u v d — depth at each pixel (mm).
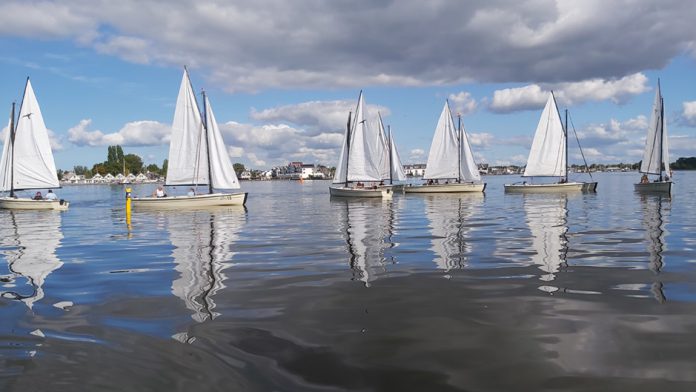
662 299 10516
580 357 7359
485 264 14953
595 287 11734
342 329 8836
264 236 23781
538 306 10133
